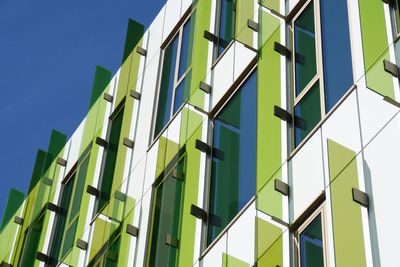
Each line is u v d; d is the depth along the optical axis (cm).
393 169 1372
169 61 2486
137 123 2436
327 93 1652
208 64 2162
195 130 2019
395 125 1416
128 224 2069
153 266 1936
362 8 1573
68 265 2288
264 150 1666
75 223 2425
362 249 1326
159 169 2098
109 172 2462
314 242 1467
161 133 2267
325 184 1504
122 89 2650
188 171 1955
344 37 1681
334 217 1391
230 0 2269
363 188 1402
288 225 1534
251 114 1902
